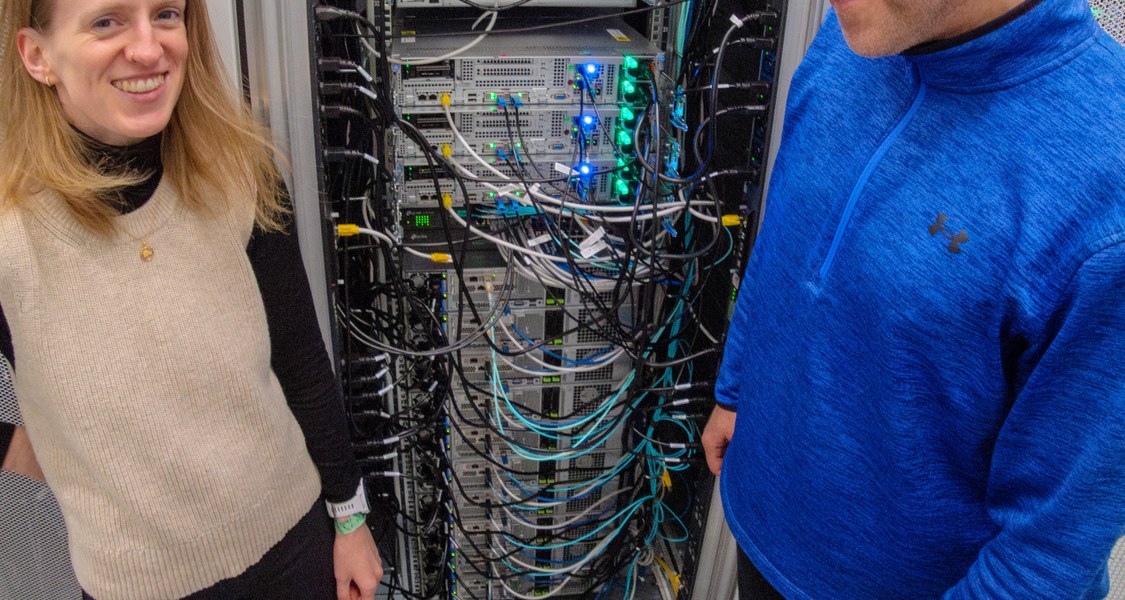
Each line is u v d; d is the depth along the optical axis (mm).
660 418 2330
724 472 1638
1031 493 1043
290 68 1602
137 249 1188
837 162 1244
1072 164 939
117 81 1075
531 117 2096
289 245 1442
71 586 1896
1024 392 1011
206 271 1261
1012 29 960
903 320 1101
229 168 1289
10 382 1461
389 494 2307
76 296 1143
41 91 1085
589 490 2436
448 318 2172
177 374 1233
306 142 1672
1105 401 918
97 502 1254
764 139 1824
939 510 1204
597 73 2049
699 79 2086
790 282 1347
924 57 1049
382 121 1810
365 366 2035
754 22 1787
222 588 1378
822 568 1364
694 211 1963
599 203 2213
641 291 2107
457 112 2059
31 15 1031
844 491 1285
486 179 2117
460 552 2445
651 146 2105
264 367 1381
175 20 1129
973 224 1022
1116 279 881
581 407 2305
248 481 1349
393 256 2084
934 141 1084
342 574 1688
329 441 1574
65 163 1090
